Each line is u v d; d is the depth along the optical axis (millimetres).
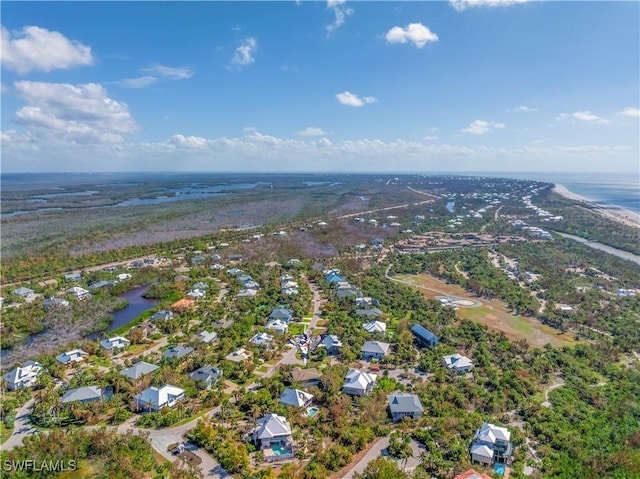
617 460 67438
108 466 66000
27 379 91562
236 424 77188
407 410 79750
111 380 90625
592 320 127500
